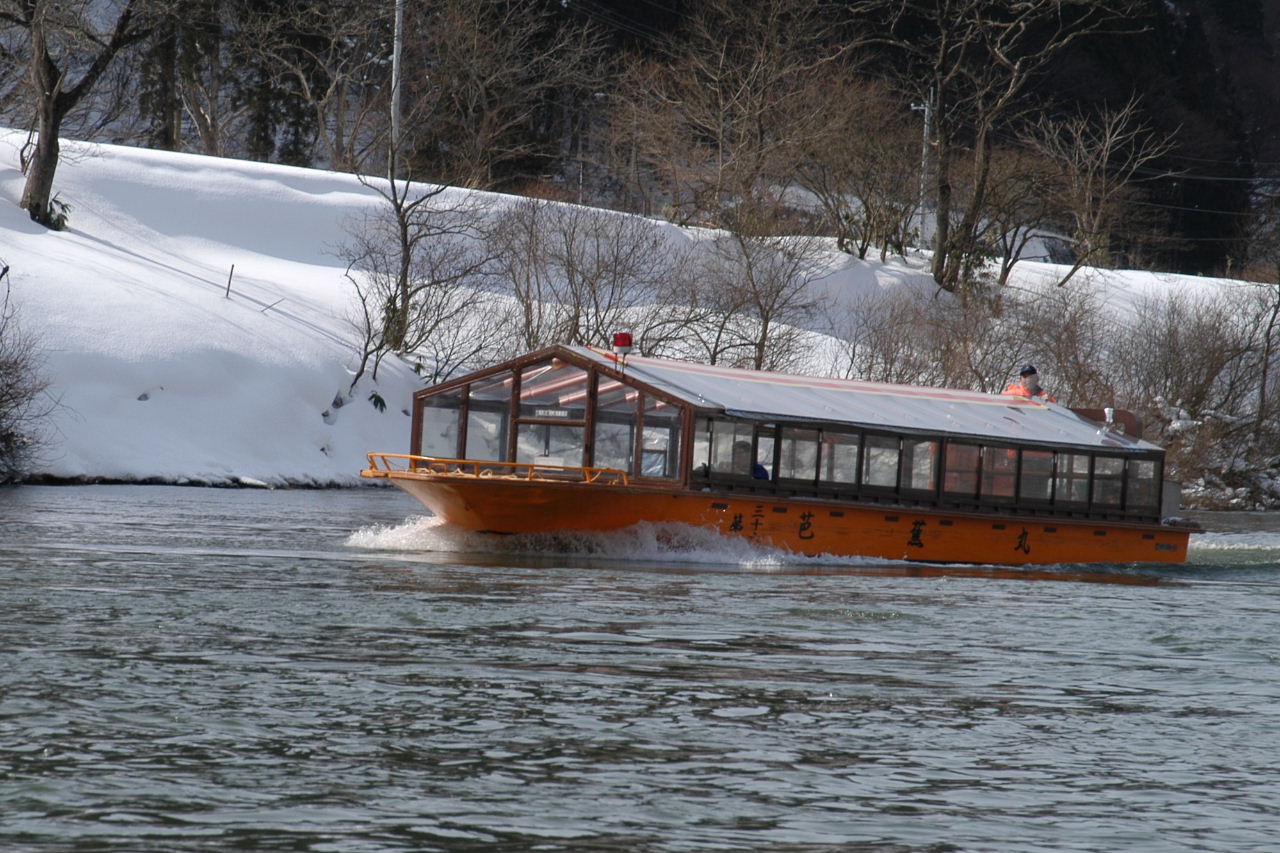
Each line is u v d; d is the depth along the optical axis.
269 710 36.66
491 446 85.69
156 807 28.16
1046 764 34.19
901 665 47.16
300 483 161.25
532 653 46.41
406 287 197.00
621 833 27.36
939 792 31.27
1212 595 76.75
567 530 82.94
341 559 74.94
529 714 37.22
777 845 26.98
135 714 35.66
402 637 48.78
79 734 33.53
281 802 28.72
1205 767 34.47
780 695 40.97
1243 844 28.28
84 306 169.00
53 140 199.62
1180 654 52.53
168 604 54.78
